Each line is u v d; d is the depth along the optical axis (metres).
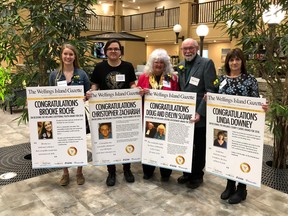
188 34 11.87
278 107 2.78
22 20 3.23
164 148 2.68
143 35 14.45
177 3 15.34
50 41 2.97
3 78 3.15
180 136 2.61
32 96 2.53
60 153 2.65
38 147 2.62
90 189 2.71
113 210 2.35
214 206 2.42
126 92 2.66
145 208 2.38
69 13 3.21
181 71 2.64
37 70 3.31
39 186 2.76
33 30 3.15
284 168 3.22
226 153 2.41
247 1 2.94
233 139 2.36
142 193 2.64
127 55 13.93
